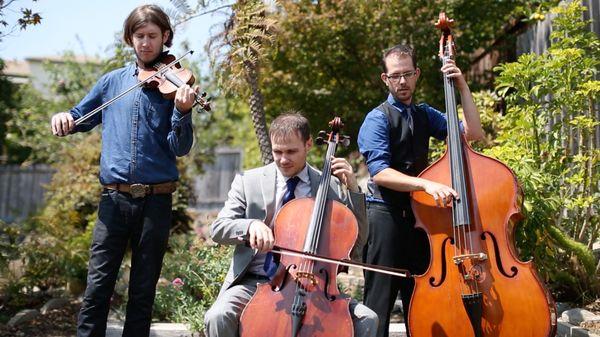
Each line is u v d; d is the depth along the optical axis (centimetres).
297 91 762
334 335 301
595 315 428
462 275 328
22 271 598
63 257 601
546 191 465
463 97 381
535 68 475
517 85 488
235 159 1716
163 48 395
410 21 734
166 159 377
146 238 370
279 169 353
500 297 321
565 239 458
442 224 342
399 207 369
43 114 1511
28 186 1678
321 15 726
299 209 334
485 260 328
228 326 317
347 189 344
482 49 819
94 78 1390
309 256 316
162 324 475
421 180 343
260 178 352
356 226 331
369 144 374
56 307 554
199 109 368
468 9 746
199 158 1124
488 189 341
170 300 501
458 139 352
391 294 366
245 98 564
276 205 348
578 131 490
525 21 663
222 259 511
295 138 336
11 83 1498
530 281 319
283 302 310
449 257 335
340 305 309
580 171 469
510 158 458
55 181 820
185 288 517
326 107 772
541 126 490
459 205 336
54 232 679
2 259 559
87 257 623
